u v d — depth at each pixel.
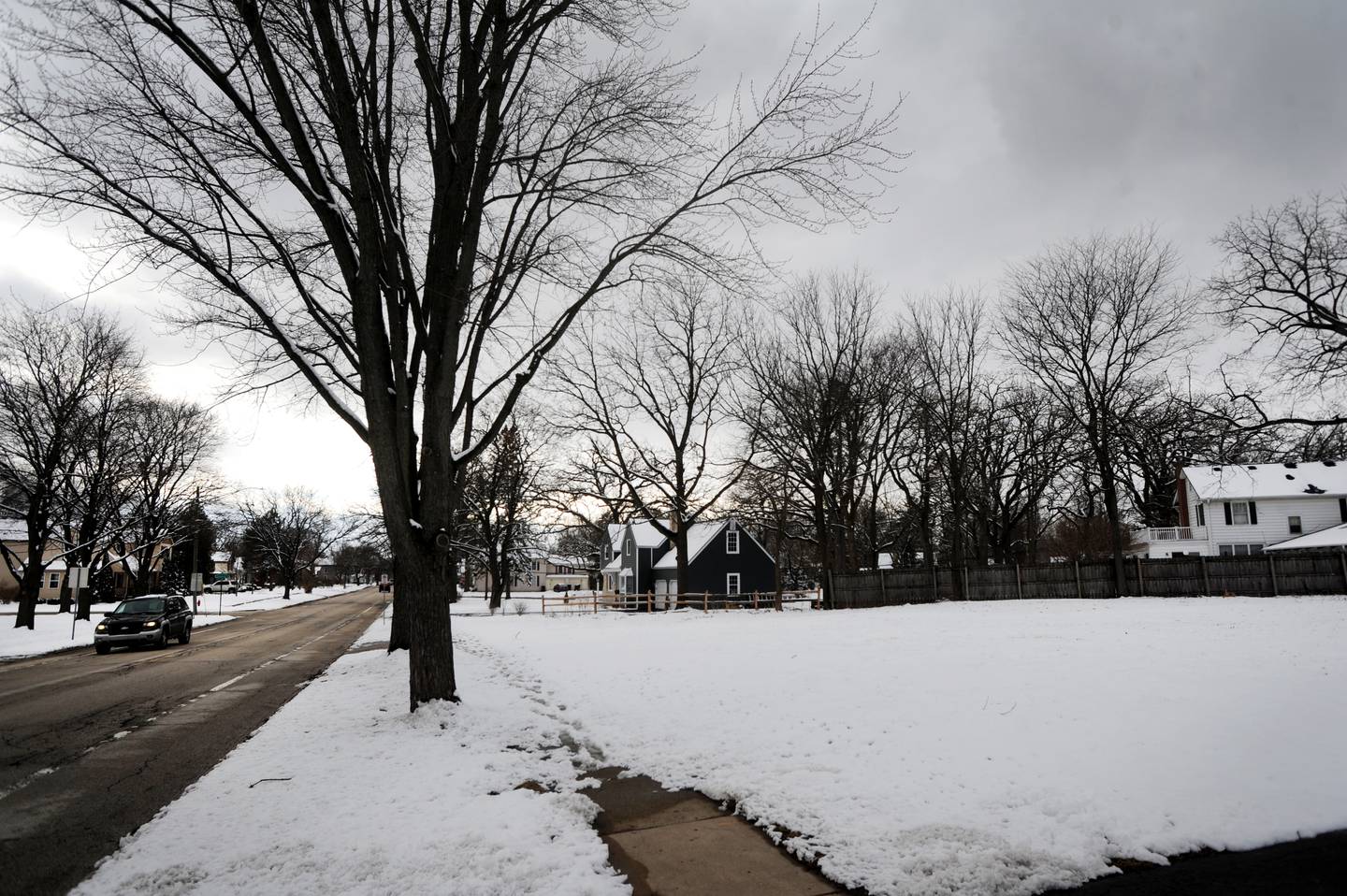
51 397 36.78
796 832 5.46
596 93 10.16
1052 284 37.81
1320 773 5.96
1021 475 46.28
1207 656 12.13
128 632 25.44
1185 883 4.43
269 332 9.81
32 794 7.38
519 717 9.50
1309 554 32.38
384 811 5.82
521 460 47.25
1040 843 4.95
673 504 39.94
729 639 18.91
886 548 62.22
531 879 4.59
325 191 9.34
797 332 39.94
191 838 5.41
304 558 111.06
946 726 7.98
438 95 9.14
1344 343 26.14
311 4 8.70
